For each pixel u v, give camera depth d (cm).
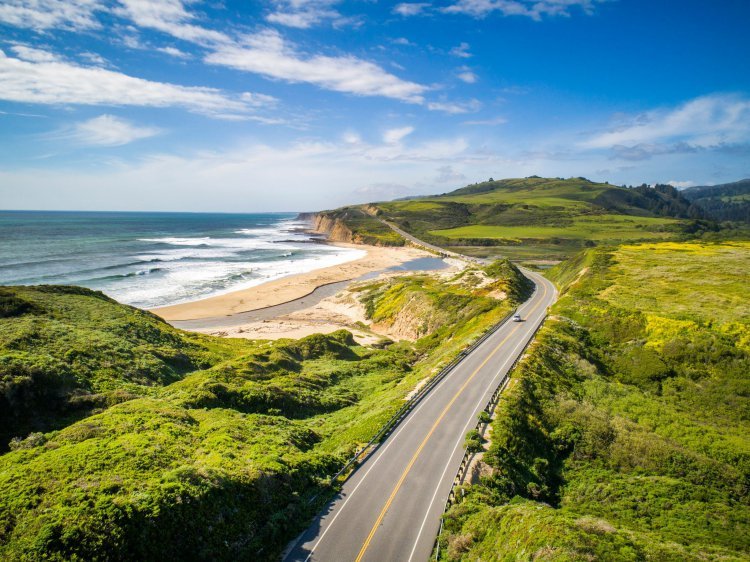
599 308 5575
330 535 2038
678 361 4272
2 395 2775
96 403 3120
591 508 2427
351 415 3597
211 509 1950
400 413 3228
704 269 6931
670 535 2141
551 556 1634
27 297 4959
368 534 2041
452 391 3581
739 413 3566
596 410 3409
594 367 4338
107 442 2309
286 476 2341
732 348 4153
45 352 3600
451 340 5816
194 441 2567
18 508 1745
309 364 5053
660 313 5059
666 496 2495
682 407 3734
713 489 2567
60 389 3125
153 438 2441
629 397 3762
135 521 1753
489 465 2562
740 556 1909
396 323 7419
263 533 1978
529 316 6053
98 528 1683
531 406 3297
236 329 7025
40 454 2203
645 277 6769
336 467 2614
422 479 2455
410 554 1919
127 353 4162
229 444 2538
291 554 1922
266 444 2689
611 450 2898
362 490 2377
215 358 4997
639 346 4638
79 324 4616
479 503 2220
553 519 1911
